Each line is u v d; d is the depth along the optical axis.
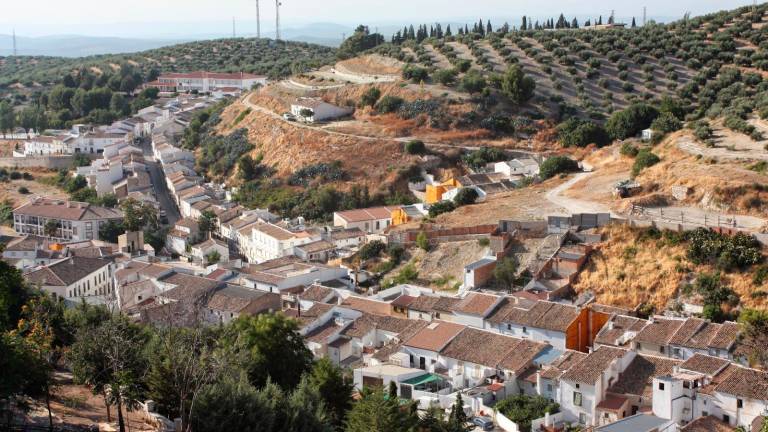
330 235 179.88
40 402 87.69
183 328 96.19
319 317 121.81
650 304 120.12
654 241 128.88
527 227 141.00
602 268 128.25
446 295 129.88
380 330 120.06
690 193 145.75
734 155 159.00
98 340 85.25
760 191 138.25
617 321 111.25
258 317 101.81
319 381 88.81
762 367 92.88
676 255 124.75
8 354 75.25
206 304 130.62
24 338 88.31
